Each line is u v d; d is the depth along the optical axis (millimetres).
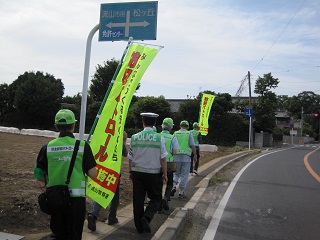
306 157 21156
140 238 5020
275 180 11250
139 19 6344
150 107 35375
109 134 5262
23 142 21406
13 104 44156
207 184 10094
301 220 6602
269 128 38938
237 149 26734
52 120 42875
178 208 6859
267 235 5719
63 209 3600
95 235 5062
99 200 5039
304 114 78938
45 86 42469
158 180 5387
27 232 5152
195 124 11844
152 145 5363
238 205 7742
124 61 5605
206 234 5695
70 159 3660
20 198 6113
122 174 10945
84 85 6332
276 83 38188
